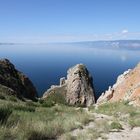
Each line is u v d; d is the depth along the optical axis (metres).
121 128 17.16
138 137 15.21
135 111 26.56
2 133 11.64
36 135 13.15
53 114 22.06
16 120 15.17
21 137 11.96
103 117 21.62
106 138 14.32
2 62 59.28
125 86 44.44
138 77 42.31
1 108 17.00
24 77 61.84
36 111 23.20
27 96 54.41
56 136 14.02
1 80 49.22
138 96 34.56
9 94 35.81
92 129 16.02
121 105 32.53
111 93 56.06
